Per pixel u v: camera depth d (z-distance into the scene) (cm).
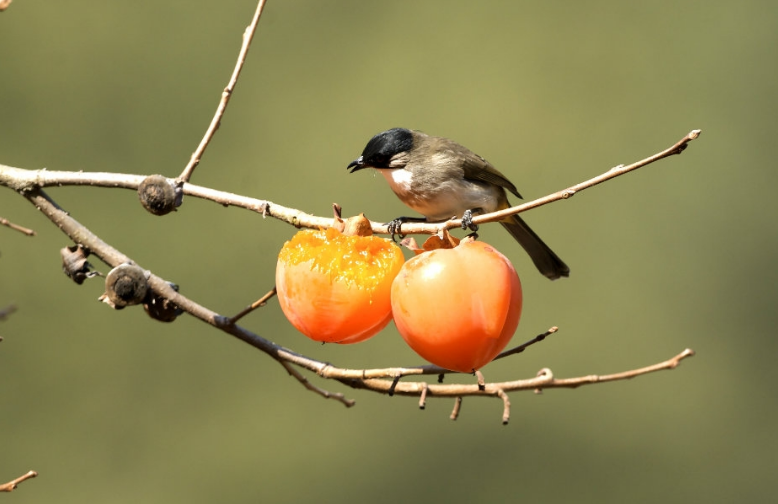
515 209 676
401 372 679
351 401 687
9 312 677
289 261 675
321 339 676
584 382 688
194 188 684
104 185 685
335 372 681
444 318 672
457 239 678
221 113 687
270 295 680
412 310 673
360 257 675
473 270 673
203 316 682
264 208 681
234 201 682
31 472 682
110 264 684
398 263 675
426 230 682
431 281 673
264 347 682
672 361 688
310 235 677
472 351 673
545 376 687
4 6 688
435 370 679
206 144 686
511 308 673
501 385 686
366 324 675
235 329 682
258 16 688
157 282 682
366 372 680
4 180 684
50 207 685
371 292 674
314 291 674
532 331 1576
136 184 684
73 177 685
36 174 685
